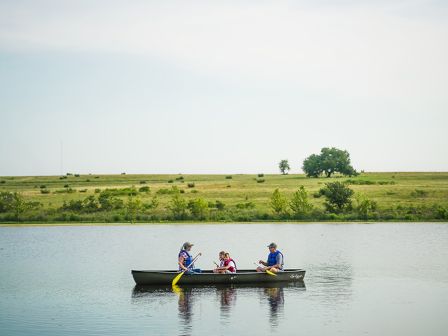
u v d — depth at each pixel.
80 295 25.80
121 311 22.45
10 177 193.25
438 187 127.25
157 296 25.38
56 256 41.47
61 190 130.50
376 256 40.88
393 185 137.38
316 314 21.92
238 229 67.81
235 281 28.16
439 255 41.19
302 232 63.03
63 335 19.00
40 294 26.12
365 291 26.58
